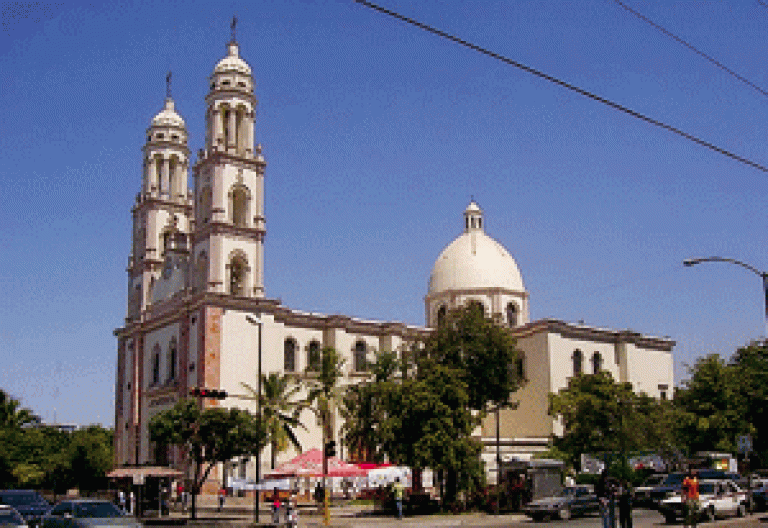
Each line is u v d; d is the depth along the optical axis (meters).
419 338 62.53
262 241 72.62
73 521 27.06
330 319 77.19
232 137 73.12
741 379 64.81
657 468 67.19
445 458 47.81
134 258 84.19
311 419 73.62
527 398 79.56
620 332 85.38
